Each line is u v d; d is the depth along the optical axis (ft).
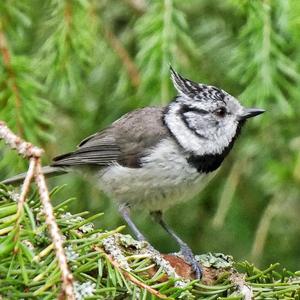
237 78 35.45
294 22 30.68
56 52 32.81
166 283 19.56
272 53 31.48
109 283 19.69
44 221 19.58
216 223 35.83
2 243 17.81
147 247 22.85
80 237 19.98
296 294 22.04
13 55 31.68
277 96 31.78
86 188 37.96
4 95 30.19
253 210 37.81
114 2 37.06
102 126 37.50
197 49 35.27
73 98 36.52
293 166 34.50
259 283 22.79
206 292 21.36
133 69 34.55
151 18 31.94
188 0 32.48
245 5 31.37
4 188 21.13
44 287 17.42
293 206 36.40
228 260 23.86
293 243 37.35
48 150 36.63
